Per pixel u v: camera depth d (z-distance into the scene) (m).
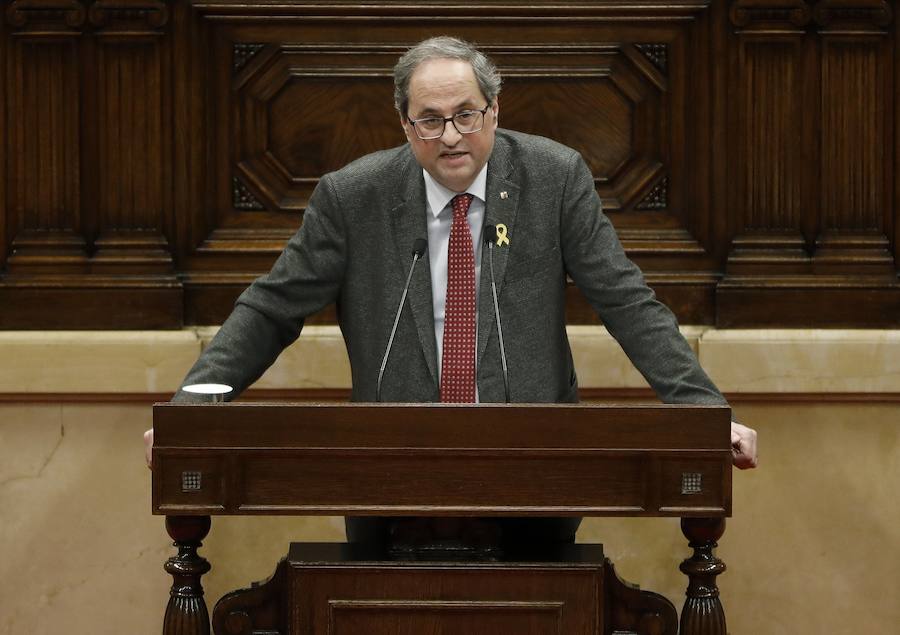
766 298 15.44
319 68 15.65
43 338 15.12
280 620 10.00
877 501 15.39
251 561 15.38
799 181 15.56
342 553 10.05
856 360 15.16
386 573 9.64
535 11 15.45
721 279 15.56
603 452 9.51
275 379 15.12
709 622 9.75
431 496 9.54
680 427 9.53
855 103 15.52
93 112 15.46
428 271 11.24
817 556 15.42
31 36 15.34
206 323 15.64
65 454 15.28
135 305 15.40
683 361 10.62
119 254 15.48
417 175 11.34
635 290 11.02
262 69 15.62
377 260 11.41
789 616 15.45
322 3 15.44
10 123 15.43
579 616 9.66
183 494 9.59
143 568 15.32
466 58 10.67
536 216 11.25
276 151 15.73
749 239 15.55
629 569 15.44
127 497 15.28
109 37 15.36
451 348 11.18
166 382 15.09
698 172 15.63
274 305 11.40
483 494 9.53
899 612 15.41
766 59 15.48
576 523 11.37
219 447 9.55
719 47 15.48
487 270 11.15
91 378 15.07
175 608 9.82
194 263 15.64
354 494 9.55
